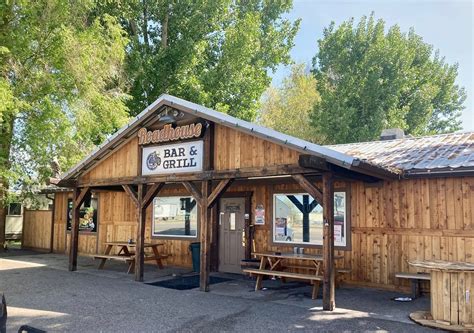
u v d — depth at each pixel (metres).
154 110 10.20
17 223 22.39
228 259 12.31
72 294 8.92
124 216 15.00
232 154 9.10
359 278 9.88
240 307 7.79
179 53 20.89
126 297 8.63
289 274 8.81
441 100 33.44
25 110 14.60
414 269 9.16
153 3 21.23
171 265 13.46
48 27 14.50
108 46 16.23
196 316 7.13
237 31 22.45
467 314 6.55
